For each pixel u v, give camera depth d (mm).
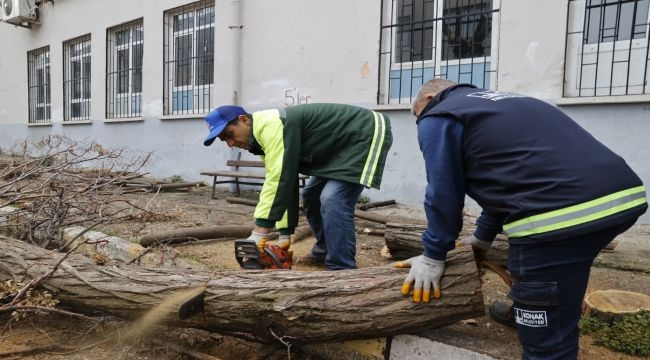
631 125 5312
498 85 6133
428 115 2047
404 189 6957
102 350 2836
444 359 2383
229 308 2520
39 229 4551
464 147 1982
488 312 2891
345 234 3262
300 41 7945
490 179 1913
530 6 5828
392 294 2342
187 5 9594
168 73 10219
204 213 6324
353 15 7297
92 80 11859
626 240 4758
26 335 3023
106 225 4910
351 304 2359
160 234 4402
